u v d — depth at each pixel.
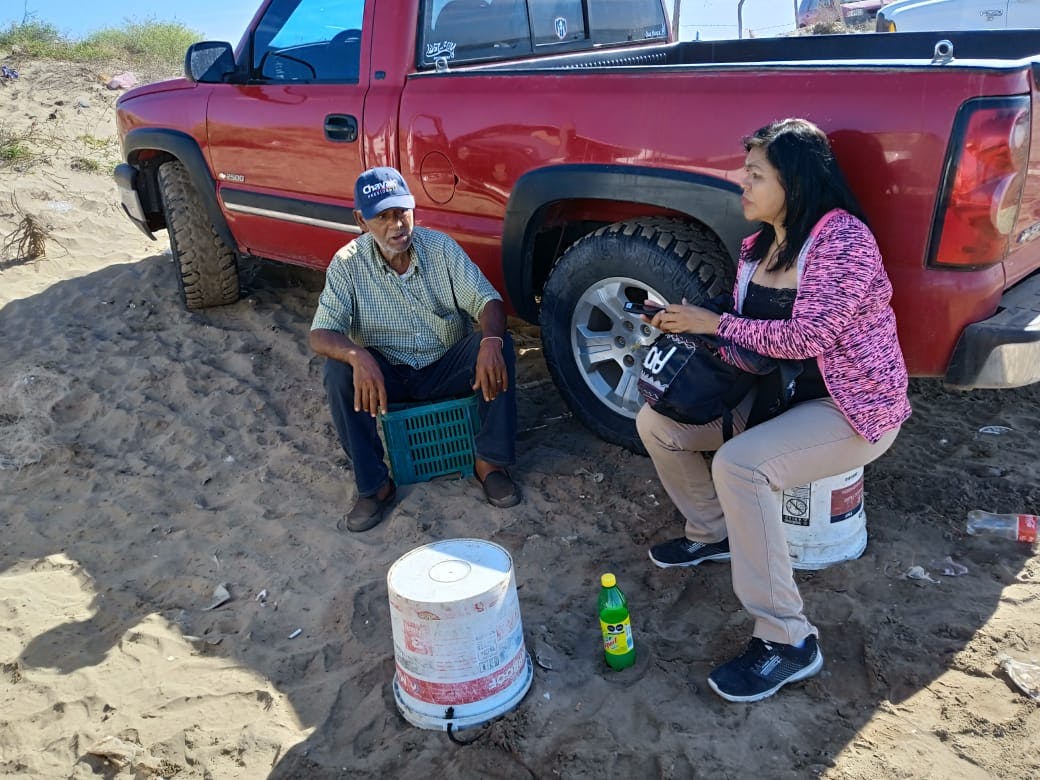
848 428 2.54
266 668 2.86
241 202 4.86
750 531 2.50
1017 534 3.03
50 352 5.18
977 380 2.77
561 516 3.44
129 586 3.32
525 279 3.79
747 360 2.60
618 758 2.37
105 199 7.84
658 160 3.19
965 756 2.27
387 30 3.95
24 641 3.05
